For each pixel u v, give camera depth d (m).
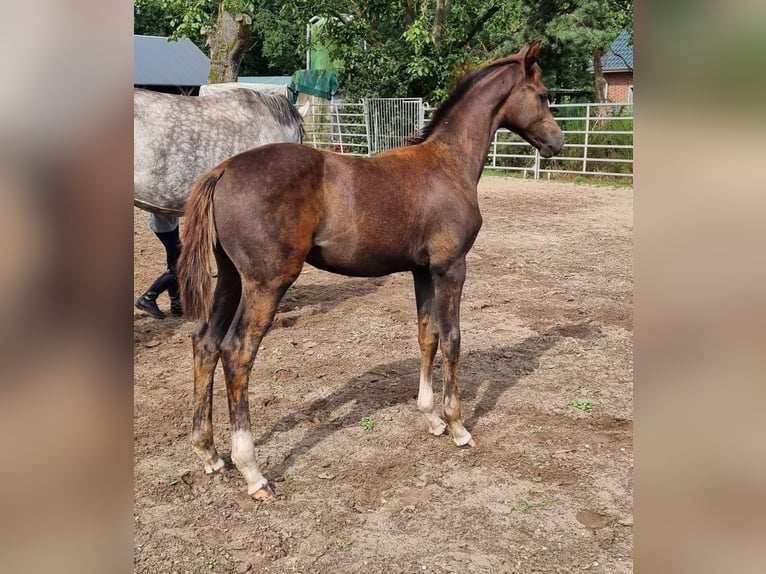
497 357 4.97
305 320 5.78
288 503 3.12
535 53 3.88
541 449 3.63
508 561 2.72
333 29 17.94
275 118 5.52
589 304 6.29
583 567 2.68
